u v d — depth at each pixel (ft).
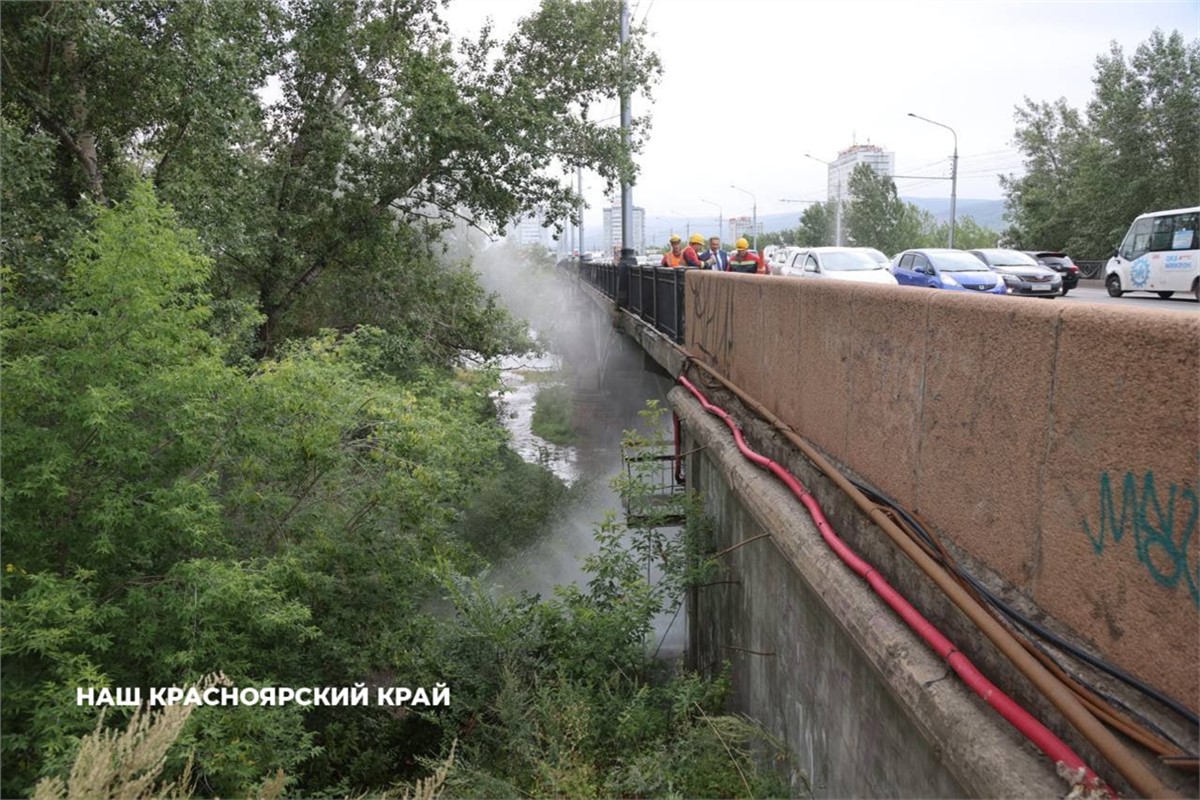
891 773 13.55
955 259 54.80
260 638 25.25
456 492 36.06
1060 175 138.10
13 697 18.67
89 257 24.76
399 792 23.41
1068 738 9.32
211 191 42.01
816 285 19.31
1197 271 57.77
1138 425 8.73
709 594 30.50
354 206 56.03
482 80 58.54
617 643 27.25
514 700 24.14
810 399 19.83
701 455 32.40
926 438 13.66
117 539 22.44
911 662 12.02
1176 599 8.23
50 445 21.12
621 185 64.28
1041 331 10.47
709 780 19.40
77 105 37.11
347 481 32.12
